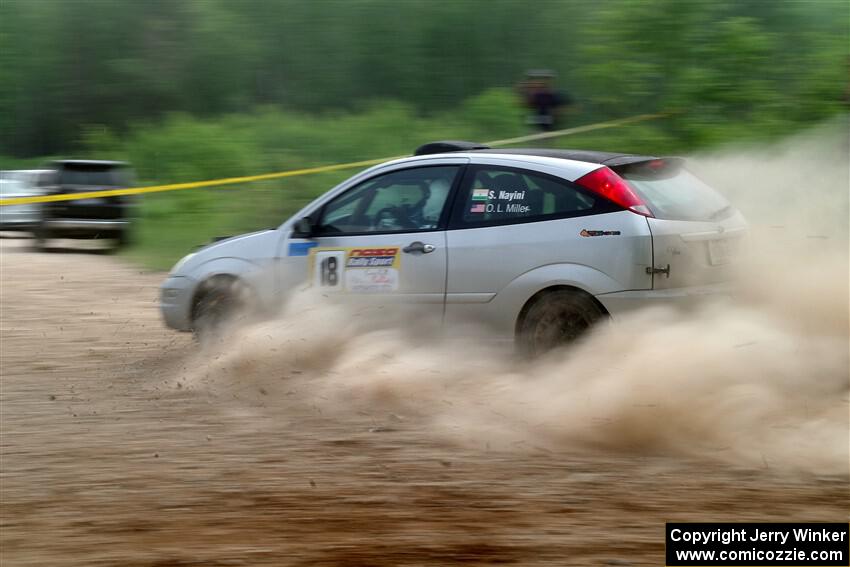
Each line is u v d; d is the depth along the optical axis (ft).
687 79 178.29
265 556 50.52
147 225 237.66
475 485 61.77
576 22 524.93
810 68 176.55
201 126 362.53
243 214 224.33
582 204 86.22
